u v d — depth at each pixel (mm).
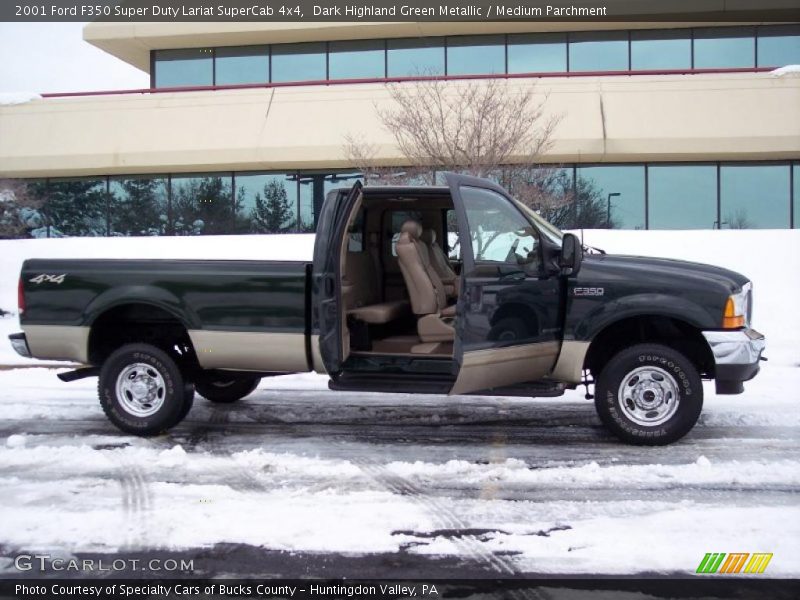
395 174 15414
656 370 6316
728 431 6977
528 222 6465
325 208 6418
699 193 20016
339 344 6188
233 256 17516
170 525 4762
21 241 19172
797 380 9703
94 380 10156
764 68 19516
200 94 20578
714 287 6188
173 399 6809
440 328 6504
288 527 4719
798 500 5129
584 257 6625
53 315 6793
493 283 6105
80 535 4625
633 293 6281
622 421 6387
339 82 20078
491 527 4699
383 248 7598
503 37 21656
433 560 4250
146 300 6641
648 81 19250
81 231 21734
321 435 7012
